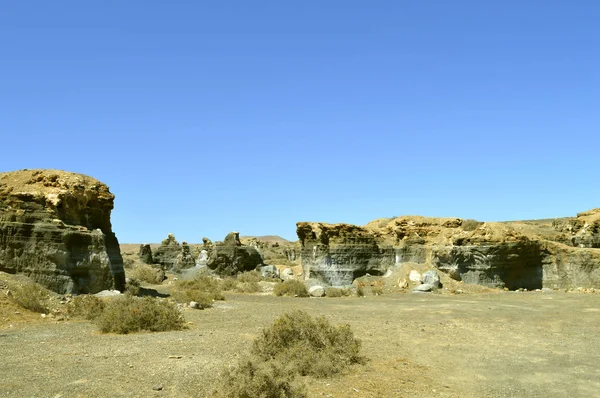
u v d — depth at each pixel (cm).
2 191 2808
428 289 4028
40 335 1648
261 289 4278
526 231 5338
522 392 1104
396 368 1265
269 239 19412
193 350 1377
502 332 1922
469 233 4478
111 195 3359
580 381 1203
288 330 1315
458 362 1377
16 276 2547
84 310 2114
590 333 1919
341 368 1206
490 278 4353
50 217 2808
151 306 1892
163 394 959
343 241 4656
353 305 2966
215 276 5519
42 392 954
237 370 984
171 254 6656
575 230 5678
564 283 4441
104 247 2978
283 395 932
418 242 4812
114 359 1253
